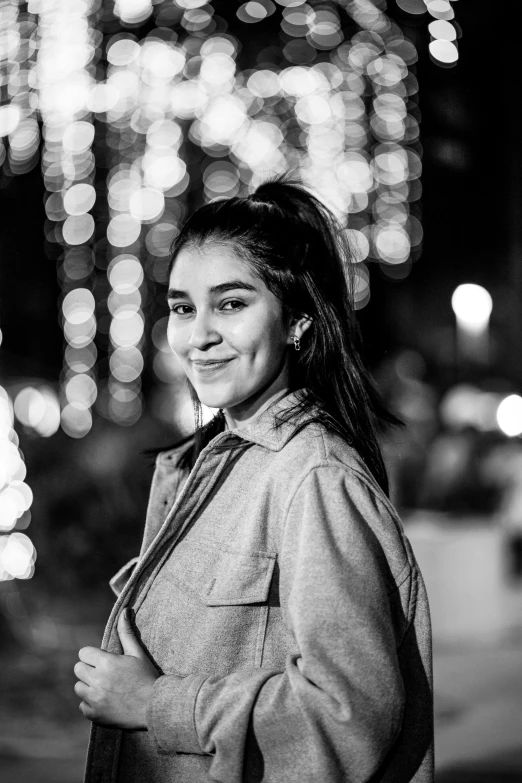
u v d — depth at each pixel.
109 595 7.34
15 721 5.15
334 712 1.61
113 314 8.46
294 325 1.99
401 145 6.98
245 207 1.98
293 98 6.38
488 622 7.03
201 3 5.75
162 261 7.55
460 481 8.62
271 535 1.81
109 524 7.67
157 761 1.80
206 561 1.85
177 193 6.85
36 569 7.19
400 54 6.35
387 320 11.41
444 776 4.20
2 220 6.85
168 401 9.49
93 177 6.50
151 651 1.85
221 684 1.72
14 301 8.59
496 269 11.09
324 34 6.20
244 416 2.00
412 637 1.82
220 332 1.90
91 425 8.83
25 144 5.46
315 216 2.10
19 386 9.11
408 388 10.25
